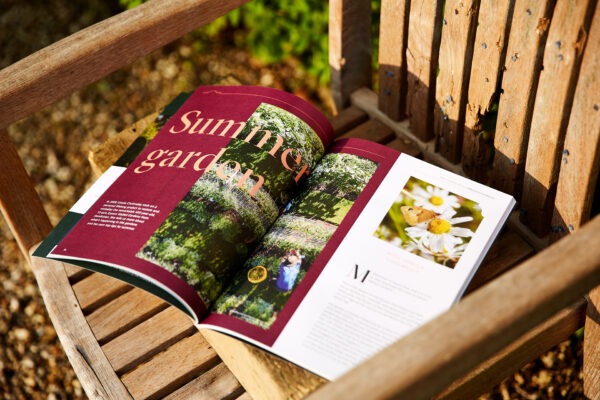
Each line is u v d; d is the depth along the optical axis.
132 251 0.82
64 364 1.60
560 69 0.77
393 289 0.81
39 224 1.06
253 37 2.08
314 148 0.97
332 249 0.86
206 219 0.85
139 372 0.91
